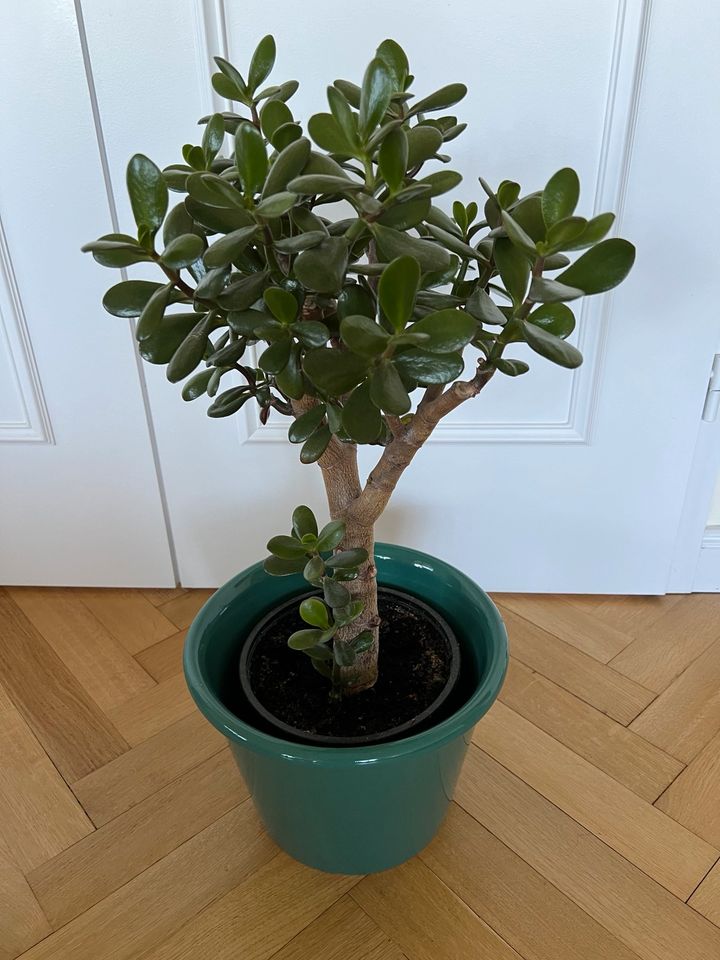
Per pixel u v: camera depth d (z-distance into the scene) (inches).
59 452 42.9
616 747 35.2
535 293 16.8
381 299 17.1
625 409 40.0
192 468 43.1
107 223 37.0
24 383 40.9
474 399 40.4
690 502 43.0
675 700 37.8
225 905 28.7
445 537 44.9
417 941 27.4
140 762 34.8
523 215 19.1
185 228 19.3
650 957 26.7
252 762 25.2
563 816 31.9
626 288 36.9
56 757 35.1
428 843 30.7
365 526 26.2
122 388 40.8
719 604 45.4
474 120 34.4
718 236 35.6
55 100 34.2
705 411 40.0
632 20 31.8
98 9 32.6
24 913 28.4
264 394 24.2
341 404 22.7
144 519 44.8
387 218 18.5
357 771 23.4
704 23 31.7
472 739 35.6
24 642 42.8
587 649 41.4
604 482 42.3
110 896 29.0
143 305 19.7
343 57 33.6
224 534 45.2
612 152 34.4
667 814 31.9
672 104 33.2
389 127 17.0
